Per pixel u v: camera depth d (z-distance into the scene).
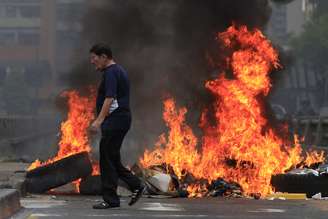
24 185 23.08
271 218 17.19
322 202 22.17
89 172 23.70
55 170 23.75
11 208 17.17
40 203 20.20
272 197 24.25
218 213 18.22
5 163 36.56
